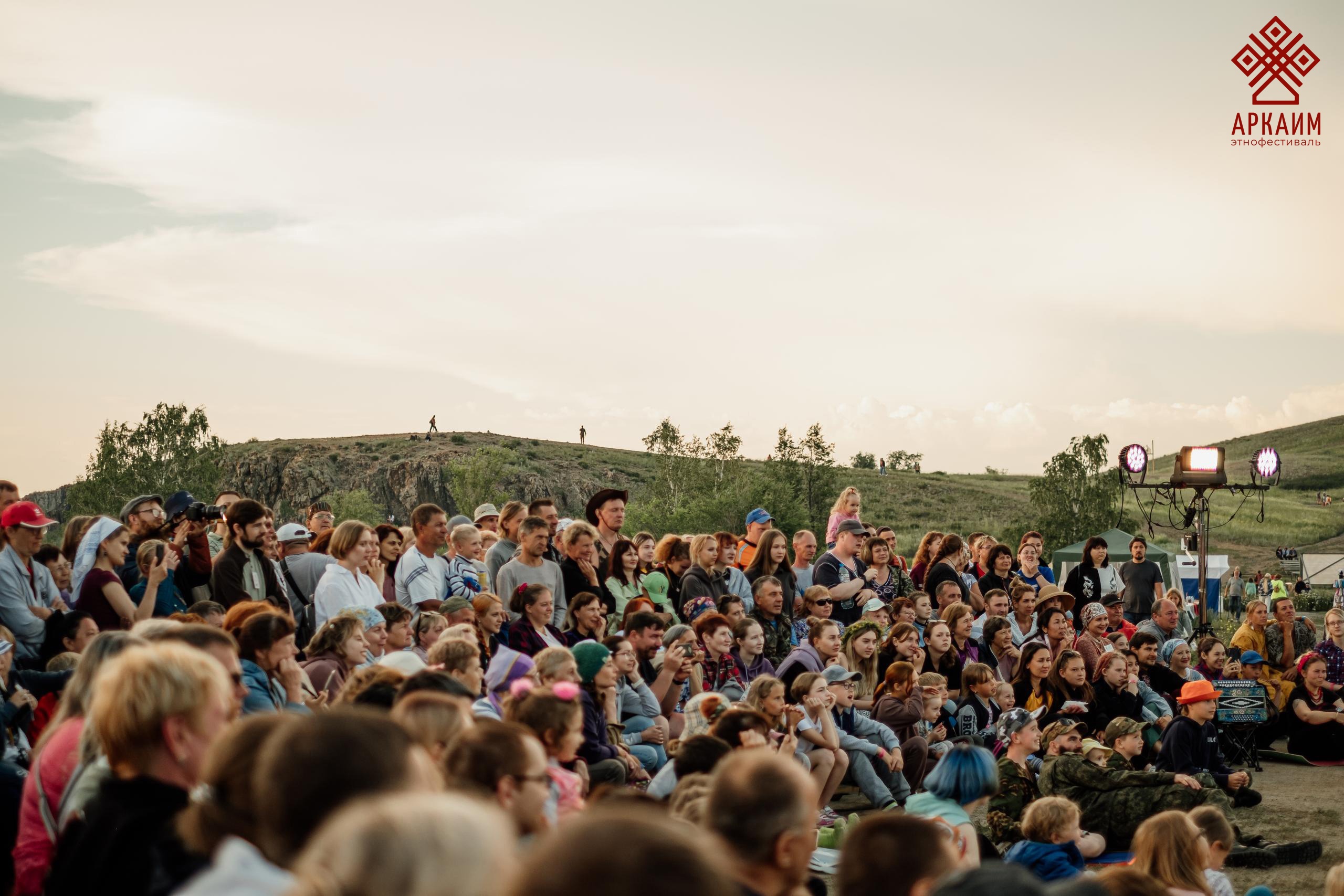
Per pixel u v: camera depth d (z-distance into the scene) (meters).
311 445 123.94
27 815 4.13
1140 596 15.87
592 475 115.06
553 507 12.09
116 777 3.29
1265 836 9.27
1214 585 30.64
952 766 6.43
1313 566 48.75
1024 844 6.79
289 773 2.36
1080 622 14.80
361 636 7.37
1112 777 8.60
